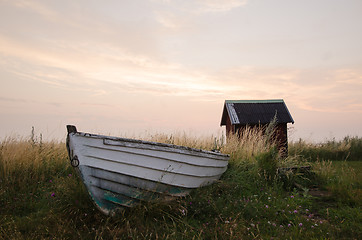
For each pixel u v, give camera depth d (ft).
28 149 23.00
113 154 13.56
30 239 11.99
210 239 12.13
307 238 11.93
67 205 14.57
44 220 13.89
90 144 13.19
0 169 20.18
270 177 21.59
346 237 12.12
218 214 14.75
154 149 14.16
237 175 22.03
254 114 40.83
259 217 14.65
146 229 12.46
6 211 15.43
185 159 15.53
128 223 12.57
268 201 17.12
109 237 12.03
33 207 16.17
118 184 13.94
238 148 27.50
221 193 18.74
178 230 12.93
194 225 13.61
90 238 12.02
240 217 14.46
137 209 14.02
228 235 12.07
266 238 12.09
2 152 21.48
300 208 16.15
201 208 15.16
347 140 48.26
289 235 12.29
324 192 20.35
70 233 12.31
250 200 17.10
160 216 14.17
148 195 14.64
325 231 12.62
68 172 22.56
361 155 42.50
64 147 25.77
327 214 14.89
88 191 13.39
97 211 14.19
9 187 18.34
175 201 15.60
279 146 39.68
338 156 42.80
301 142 46.16
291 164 25.04
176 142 30.04
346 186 20.22
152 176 14.58
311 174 23.76
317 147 45.78
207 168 17.74
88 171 13.33
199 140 31.65
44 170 21.71
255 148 28.63
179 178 15.70
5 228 12.91
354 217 14.43
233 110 41.22
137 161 14.02
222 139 29.27
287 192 20.12
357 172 27.07
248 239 11.82
